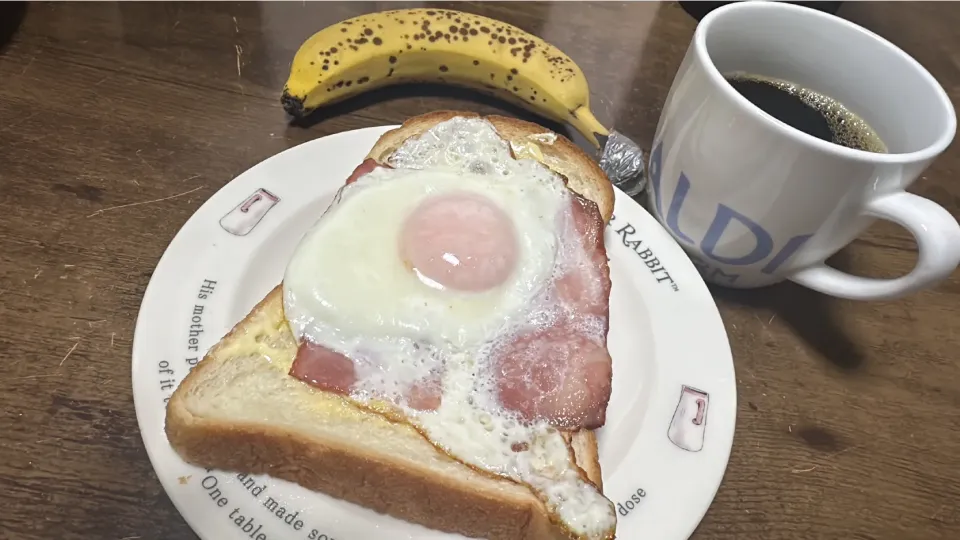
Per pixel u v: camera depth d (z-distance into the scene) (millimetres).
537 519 177
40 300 213
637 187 271
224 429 176
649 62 330
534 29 333
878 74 218
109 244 228
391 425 185
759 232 219
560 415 189
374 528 183
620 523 184
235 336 195
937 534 206
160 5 308
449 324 196
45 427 189
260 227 223
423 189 217
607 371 198
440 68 289
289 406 185
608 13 350
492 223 212
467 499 177
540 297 208
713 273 251
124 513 180
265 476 185
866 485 213
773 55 234
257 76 290
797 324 249
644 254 240
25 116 257
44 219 230
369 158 230
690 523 186
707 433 203
